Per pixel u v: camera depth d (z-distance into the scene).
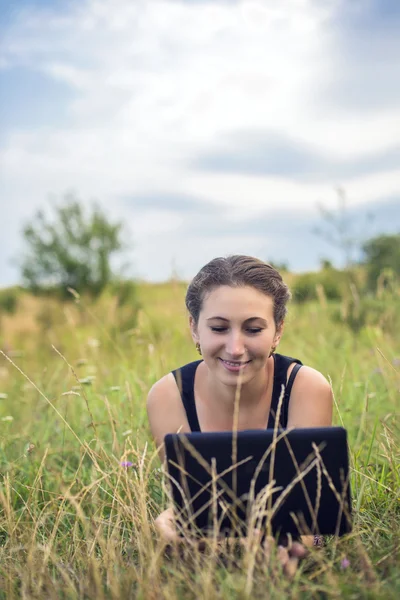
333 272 9.27
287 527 2.26
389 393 4.20
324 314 7.01
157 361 4.89
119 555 2.45
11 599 2.30
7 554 2.68
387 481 3.13
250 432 2.28
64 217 14.62
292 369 2.83
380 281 6.96
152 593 2.13
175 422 2.88
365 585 2.12
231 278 2.57
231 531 2.28
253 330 2.56
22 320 10.70
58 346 7.80
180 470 2.27
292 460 2.24
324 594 2.18
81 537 2.85
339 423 3.89
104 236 14.38
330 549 2.48
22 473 3.53
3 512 3.17
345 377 4.84
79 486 3.23
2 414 4.78
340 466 2.25
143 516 2.44
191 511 2.27
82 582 2.34
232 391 2.72
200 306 2.63
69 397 4.40
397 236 9.28
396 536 2.51
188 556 2.35
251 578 2.05
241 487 2.26
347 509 2.26
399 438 3.47
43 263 14.32
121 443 3.52
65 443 4.02
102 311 8.70
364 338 6.35
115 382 5.08
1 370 6.31
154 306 8.80
